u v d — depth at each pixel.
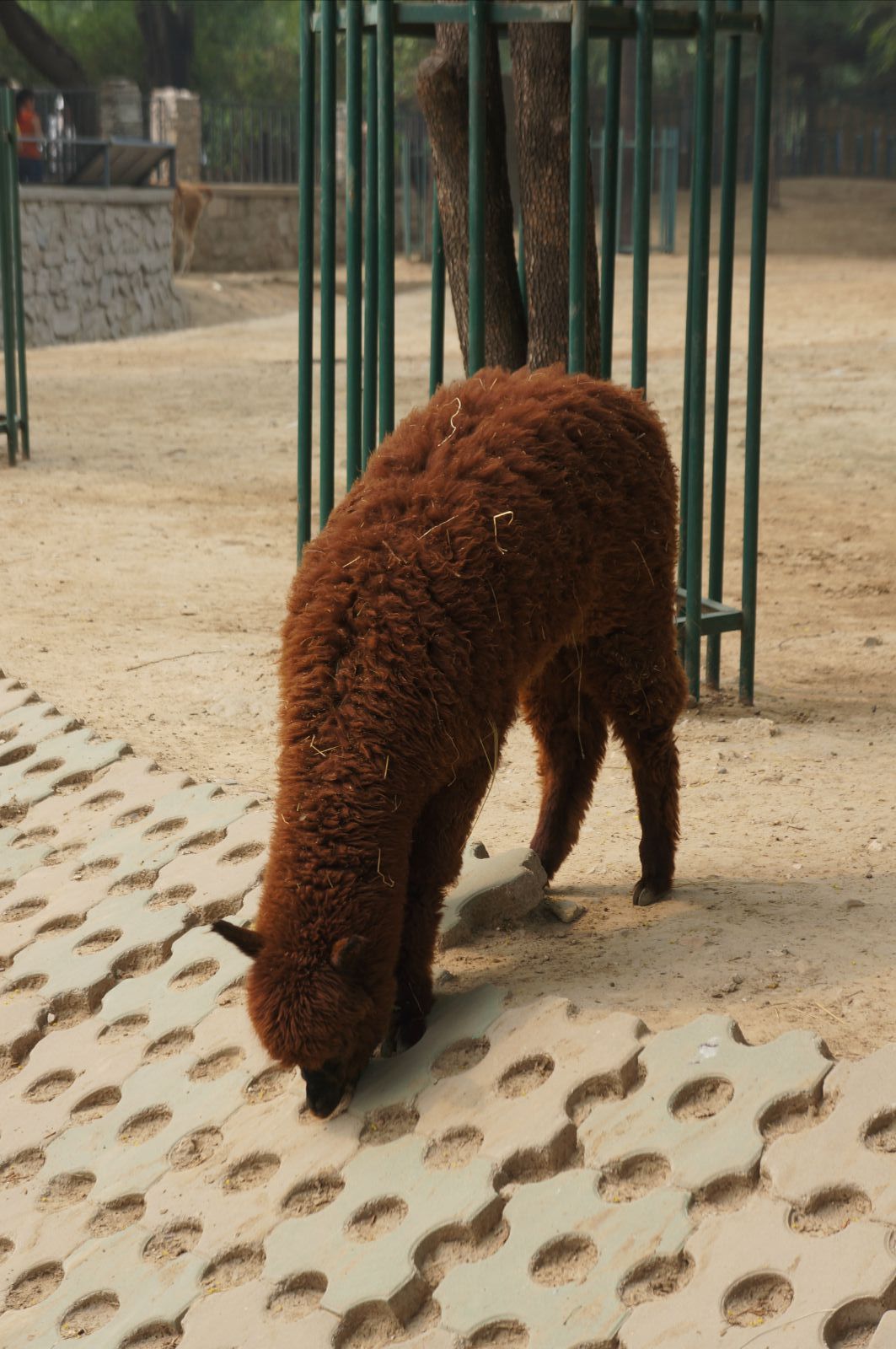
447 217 7.91
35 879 5.61
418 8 6.36
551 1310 3.10
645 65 6.37
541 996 4.17
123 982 4.84
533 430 4.22
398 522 3.96
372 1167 3.65
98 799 6.12
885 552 10.66
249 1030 4.38
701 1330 2.90
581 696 4.88
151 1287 3.60
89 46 38.66
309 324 7.57
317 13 7.27
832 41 49.91
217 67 40.03
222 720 7.20
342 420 16.55
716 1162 3.26
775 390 17.58
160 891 5.25
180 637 8.62
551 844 5.06
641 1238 3.17
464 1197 3.42
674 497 4.69
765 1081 3.42
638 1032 3.71
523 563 3.96
